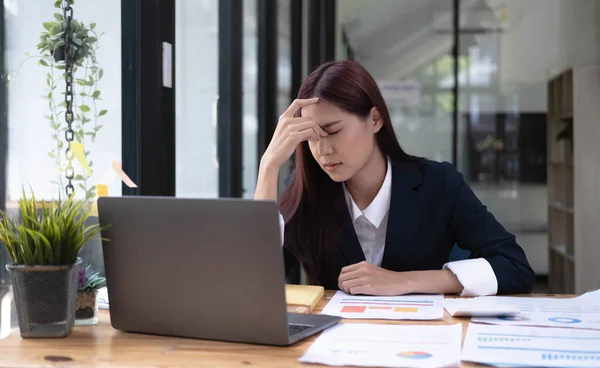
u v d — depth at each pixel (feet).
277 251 3.72
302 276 13.84
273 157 5.69
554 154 20.97
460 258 6.37
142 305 4.12
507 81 21.38
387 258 6.18
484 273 5.41
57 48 5.45
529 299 5.15
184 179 8.61
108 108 6.11
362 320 4.43
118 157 6.33
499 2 21.26
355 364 3.39
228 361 3.53
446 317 4.52
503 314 4.46
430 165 6.43
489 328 4.15
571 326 4.18
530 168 21.43
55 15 5.47
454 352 3.55
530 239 21.45
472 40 21.29
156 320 4.10
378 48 21.21
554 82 20.77
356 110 5.70
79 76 5.72
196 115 9.07
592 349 3.61
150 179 6.64
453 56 21.30
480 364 3.39
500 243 5.97
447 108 21.38
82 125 5.73
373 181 6.26
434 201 6.21
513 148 21.43
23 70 5.17
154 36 6.59
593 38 21.29
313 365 3.44
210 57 9.67
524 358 3.44
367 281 5.40
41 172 5.32
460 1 21.22
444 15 21.24
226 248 3.83
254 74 12.11
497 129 21.42
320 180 6.19
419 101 21.38
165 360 3.57
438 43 21.30
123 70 6.40
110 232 4.15
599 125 18.01
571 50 21.35
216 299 3.91
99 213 4.17
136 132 6.57
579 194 18.11
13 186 5.06
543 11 21.33
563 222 20.62
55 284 4.02
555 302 5.01
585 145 18.07
